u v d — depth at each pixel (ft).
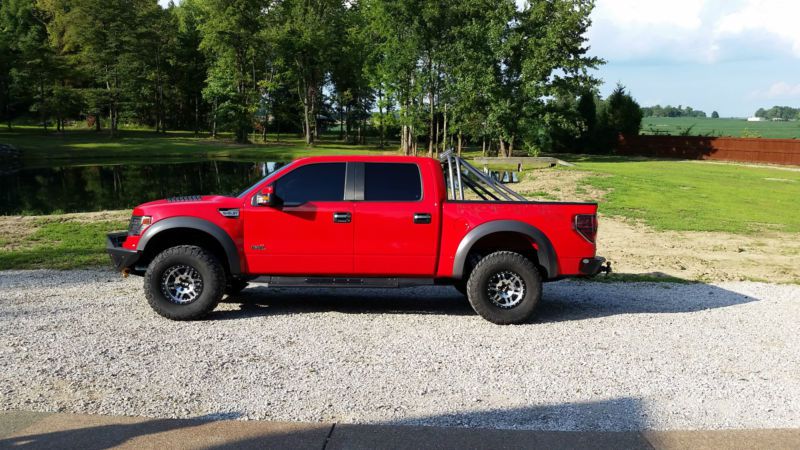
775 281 30.14
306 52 205.67
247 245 21.99
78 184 90.07
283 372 16.38
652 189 67.77
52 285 27.22
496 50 114.32
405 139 165.07
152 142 201.26
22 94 225.56
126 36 215.51
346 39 207.82
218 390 15.06
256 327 20.86
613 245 39.81
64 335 19.51
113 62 217.97
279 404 14.26
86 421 13.25
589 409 14.25
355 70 213.05
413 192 22.08
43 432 12.69
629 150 159.02
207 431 12.81
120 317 21.86
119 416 13.52
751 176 92.63
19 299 24.47
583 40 116.78
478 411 14.02
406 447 12.20
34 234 41.57
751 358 18.28
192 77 266.77
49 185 88.48
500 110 113.60
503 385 15.67
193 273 21.66
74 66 233.96
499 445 12.34
